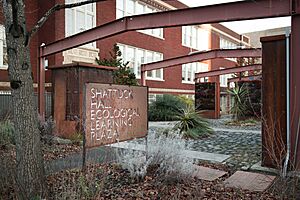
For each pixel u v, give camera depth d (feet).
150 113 50.83
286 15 18.51
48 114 38.55
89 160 16.98
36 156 11.53
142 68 48.67
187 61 44.65
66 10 46.78
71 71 28.14
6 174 11.71
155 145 15.79
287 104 16.48
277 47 17.02
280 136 16.25
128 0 61.11
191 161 15.14
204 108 57.52
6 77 42.52
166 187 13.28
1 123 22.09
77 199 10.68
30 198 10.83
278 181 13.62
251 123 45.37
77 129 26.78
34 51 46.06
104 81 30.09
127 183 13.73
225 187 13.65
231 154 21.44
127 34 60.59
